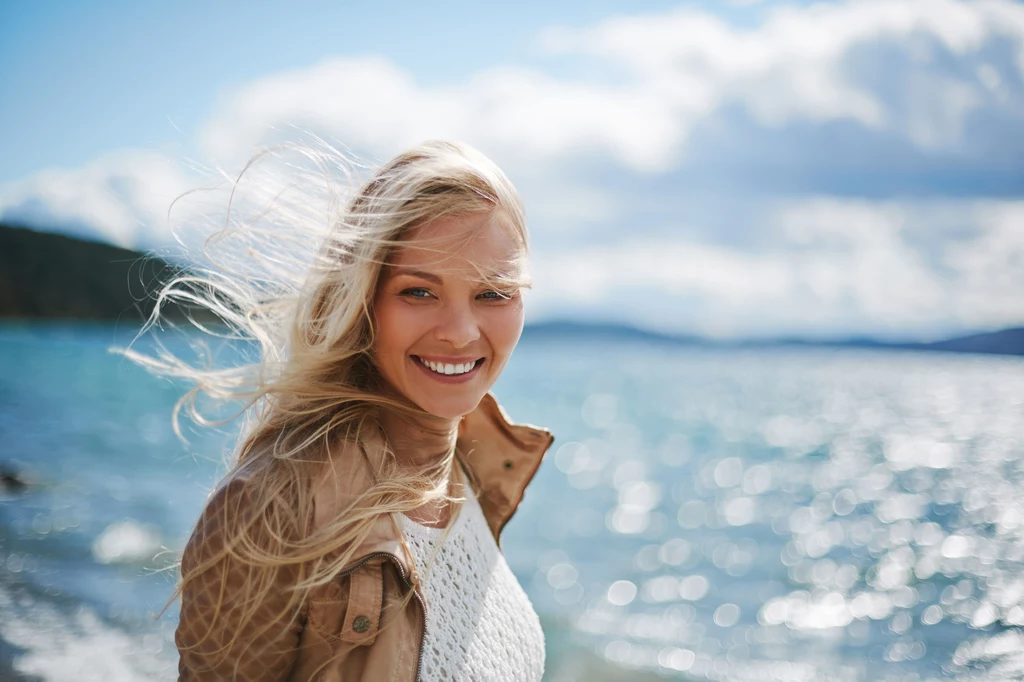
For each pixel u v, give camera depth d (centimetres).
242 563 133
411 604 143
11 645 623
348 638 136
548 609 1032
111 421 2606
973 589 1107
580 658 864
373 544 140
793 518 1656
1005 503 1741
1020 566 1220
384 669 137
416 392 150
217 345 167
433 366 150
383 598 140
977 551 1317
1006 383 6900
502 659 163
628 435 3291
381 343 150
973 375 8306
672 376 7988
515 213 153
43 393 3500
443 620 153
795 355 14050
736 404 4828
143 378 4484
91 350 6194
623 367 9794
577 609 1035
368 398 153
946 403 4772
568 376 7725
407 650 140
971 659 866
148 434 2300
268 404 157
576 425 3681
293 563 134
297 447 143
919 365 10706
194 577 135
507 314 153
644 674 826
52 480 1441
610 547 1396
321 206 159
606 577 1191
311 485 140
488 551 178
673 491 2005
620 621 991
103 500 1302
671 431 3422
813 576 1200
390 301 147
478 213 147
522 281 152
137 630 686
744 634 949
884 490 1944
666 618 1005
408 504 148
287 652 138
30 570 855
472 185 147
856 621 997
